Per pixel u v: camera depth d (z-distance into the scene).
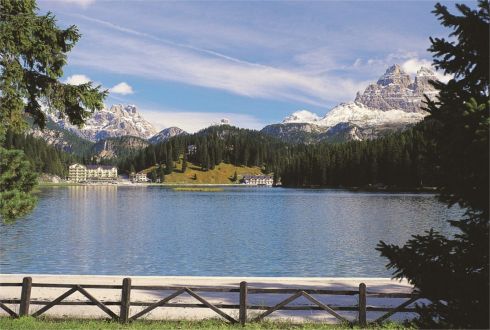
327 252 35.44
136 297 17.09
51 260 31.56
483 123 7.88
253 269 29.20
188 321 14.00
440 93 8.85
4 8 14.90
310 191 170.50
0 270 28.00
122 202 107.44
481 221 9.05
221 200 117.75
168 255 34.12
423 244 9.33
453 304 9.28
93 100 15.84
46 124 16.83
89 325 13.36
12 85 15.08
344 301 16.80
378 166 168.00
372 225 54.59
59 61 15.62
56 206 90.50
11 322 13.34
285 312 15.38
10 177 18.73
